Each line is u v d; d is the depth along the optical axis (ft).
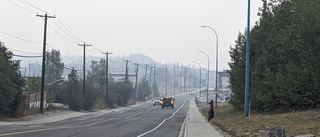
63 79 285.84
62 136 68.59
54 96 243.40
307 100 98.78
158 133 83.82
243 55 132.05
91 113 205.36
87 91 245.24
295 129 67.31
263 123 85.92
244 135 72.28
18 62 140.15
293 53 104.37
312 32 97.96
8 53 137.59
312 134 54.19
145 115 182.60
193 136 77.20
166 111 232.53
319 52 98.12
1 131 76.28
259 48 124.06
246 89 109.81
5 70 124.77
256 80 120.78
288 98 104.99
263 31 123.03
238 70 134.92
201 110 243.19
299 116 85.92
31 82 227.20
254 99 122.42
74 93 224.74
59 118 150.20
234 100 143.84
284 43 104.88
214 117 141.18
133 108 301.22
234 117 120.47
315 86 96.07
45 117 150.71
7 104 127.65
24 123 115.44
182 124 119.34
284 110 109.09
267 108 116.57
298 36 99.71
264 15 127.75
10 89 125.18
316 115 82.48
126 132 83.30
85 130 85.10
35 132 75.05
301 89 99.45
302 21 99.30
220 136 77.51
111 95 315.37
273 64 117.08
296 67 101.30
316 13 98.27
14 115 136.56
